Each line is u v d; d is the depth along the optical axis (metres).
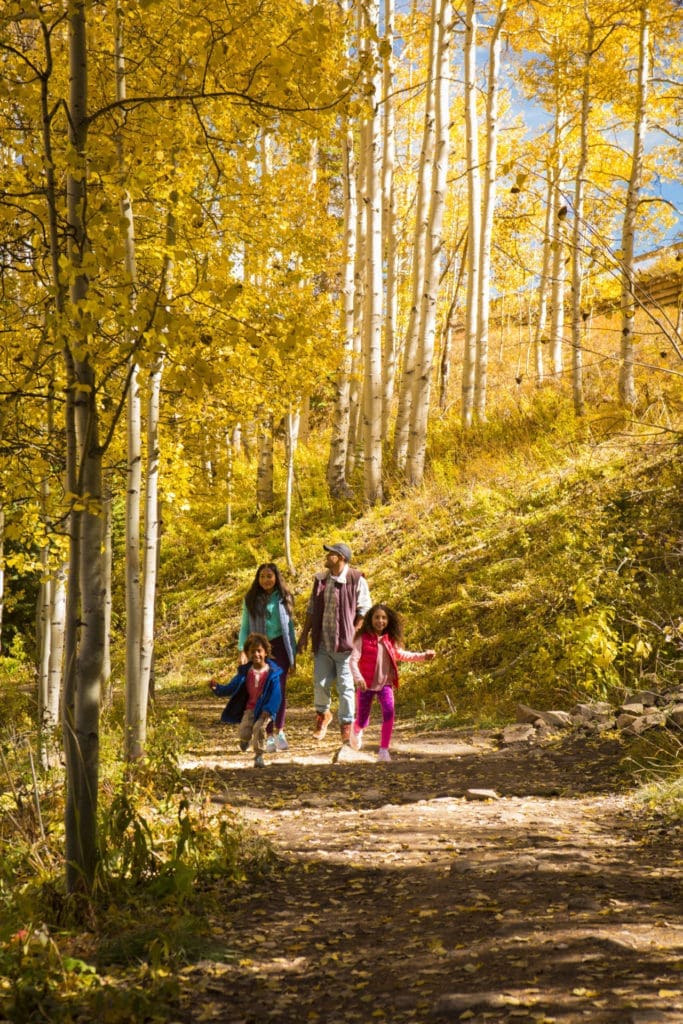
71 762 4.34
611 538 12.06
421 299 20.27
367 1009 3.22
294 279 5.66
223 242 7.00
